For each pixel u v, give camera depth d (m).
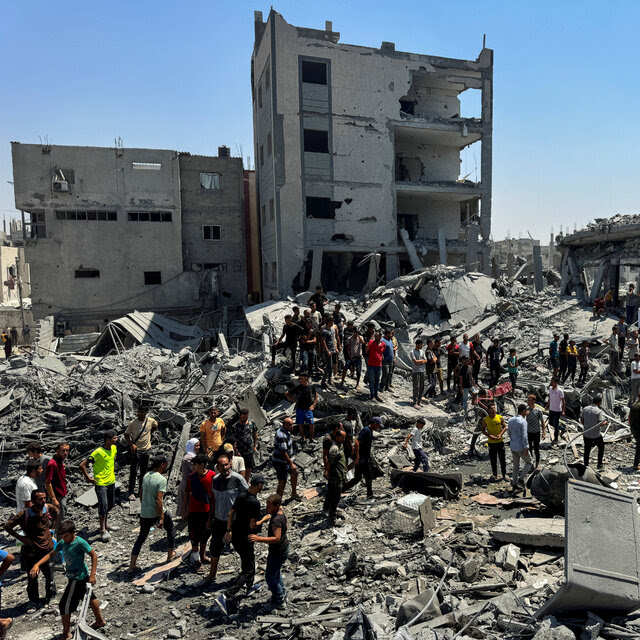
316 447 12.65
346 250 30.47
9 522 7.29
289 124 29.17
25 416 13.54
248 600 6.93
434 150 35.44
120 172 33.16
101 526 9.52
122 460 12.66
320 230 30.03
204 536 7.88
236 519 6.93
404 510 8.90
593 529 5.56
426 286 25.58
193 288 34.72
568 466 8.77
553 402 12.76
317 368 15.98
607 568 5.30
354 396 14.56
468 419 14.50
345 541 8.44
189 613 6.75
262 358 18.44
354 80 30.12
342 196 30.30
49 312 32.56
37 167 31.73
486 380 17.91
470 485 10.77
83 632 6.16
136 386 15.82
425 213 35.47
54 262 32.53
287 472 10.29
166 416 13.73
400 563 7.60
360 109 30.33
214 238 36.00
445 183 32.22
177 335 29.30
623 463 11.50
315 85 29.48
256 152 36.66
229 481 7.30
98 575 8.06
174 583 7.59
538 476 8.88
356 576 7.37
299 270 29.80
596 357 19.77
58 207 32.25
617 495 6.00
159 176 33.88
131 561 7.99
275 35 28.62
